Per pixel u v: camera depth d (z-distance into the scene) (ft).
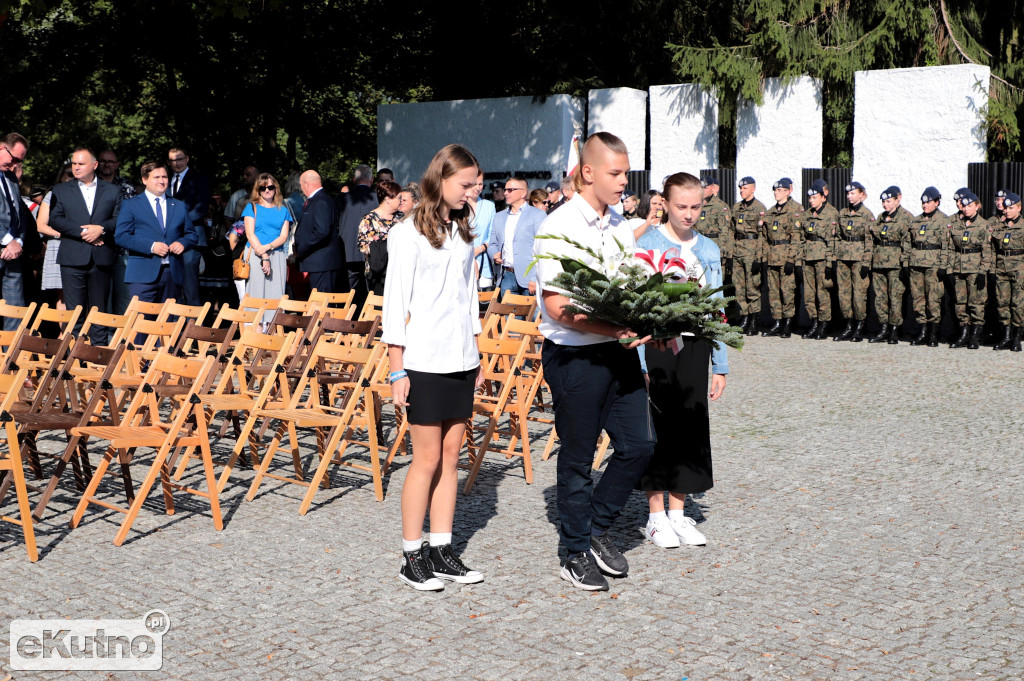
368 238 37.81
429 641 14.14
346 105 90.68
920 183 50.42
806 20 55.21
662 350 17.71
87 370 26.73
